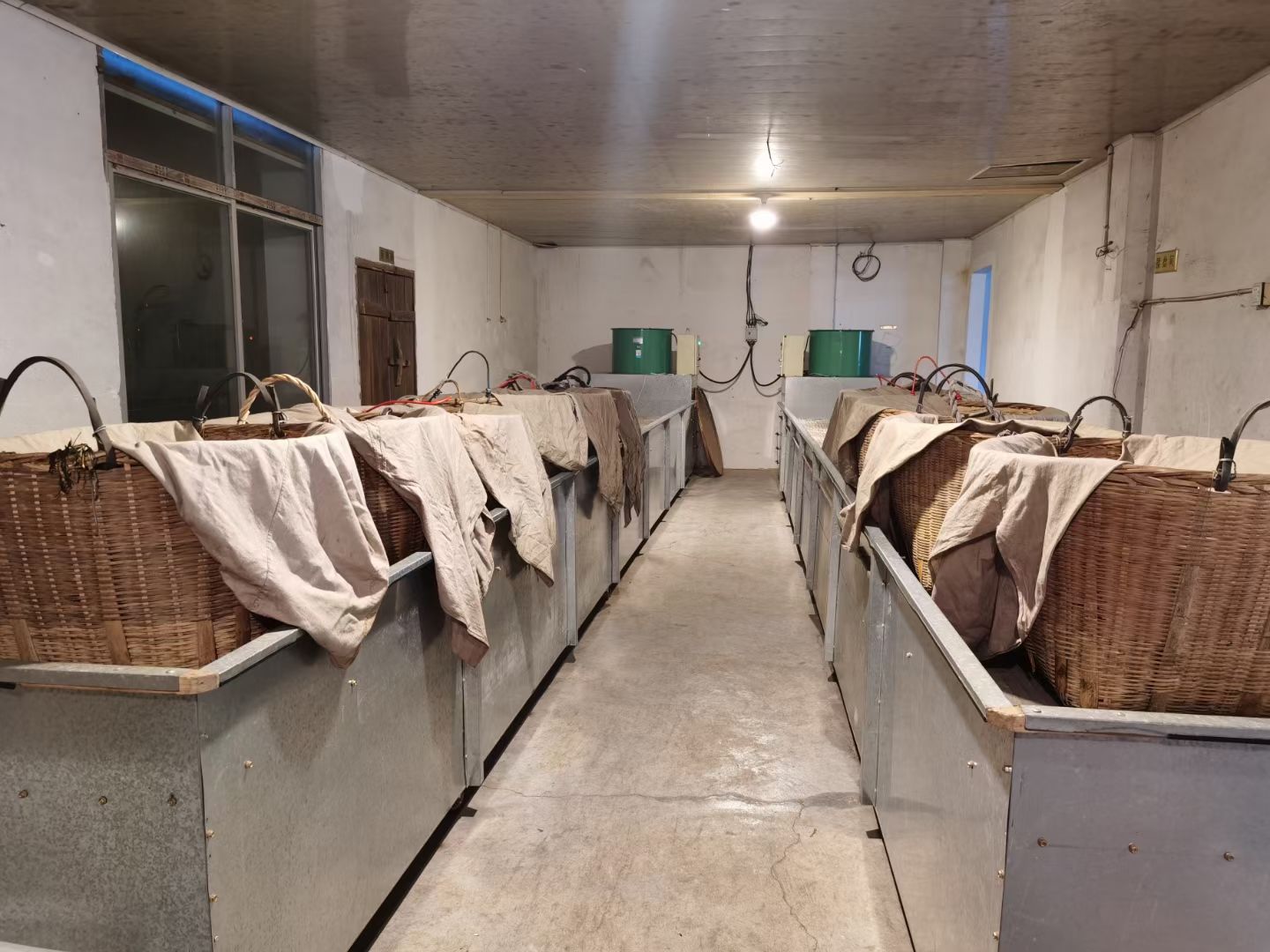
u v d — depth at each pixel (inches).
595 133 167.9
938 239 324.5
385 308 208.2
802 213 264.7
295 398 172.9
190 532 49.8
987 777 48.0
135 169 124.0
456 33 113.7
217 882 49.2
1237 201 137.3
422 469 72.9
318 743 59.9
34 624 50.3
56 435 69.5
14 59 102.3
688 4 103.8
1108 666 48.7
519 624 107.9
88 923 50.8
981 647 62.2
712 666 135.9
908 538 84.3
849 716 109.6
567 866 82.6
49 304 108.3
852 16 106.8
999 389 273.4
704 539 226.7
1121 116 155.3
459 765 88.7
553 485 121.6
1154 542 46.3
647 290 348.8
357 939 70.6
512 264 312.0
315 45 118.6
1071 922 44.8
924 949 63.3
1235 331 138.4
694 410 336.2
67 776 49.4
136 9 105.4
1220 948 44.5
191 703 47.1
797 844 86.5
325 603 54.8
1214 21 108.7
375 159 191.3
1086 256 195.3
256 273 158.1
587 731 112.3
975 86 136.6
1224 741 42.7
